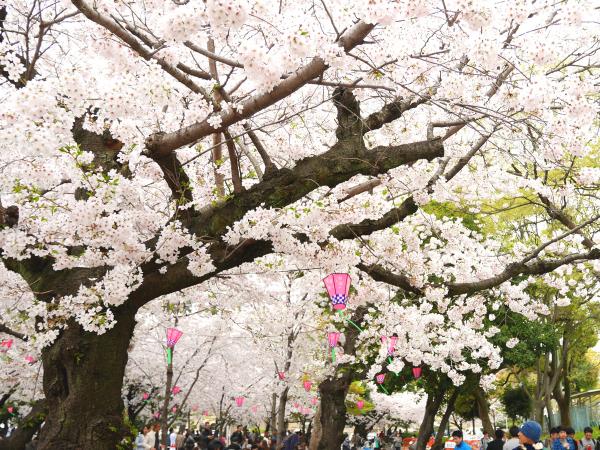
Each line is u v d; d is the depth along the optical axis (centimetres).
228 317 1234
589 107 452
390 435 3269
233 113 448
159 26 352
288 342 1572
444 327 1199
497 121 550
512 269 706
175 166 505
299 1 558
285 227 564
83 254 501
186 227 530
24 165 450
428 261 863
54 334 494
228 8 332
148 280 534
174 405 2323
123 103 383
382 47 478
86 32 636
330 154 546
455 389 1844
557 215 875
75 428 488
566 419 2384
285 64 376
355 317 1252
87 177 458
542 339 1642
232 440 1286
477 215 1316
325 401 1265
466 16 397
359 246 721
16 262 544
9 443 875
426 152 557
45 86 367
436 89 560
